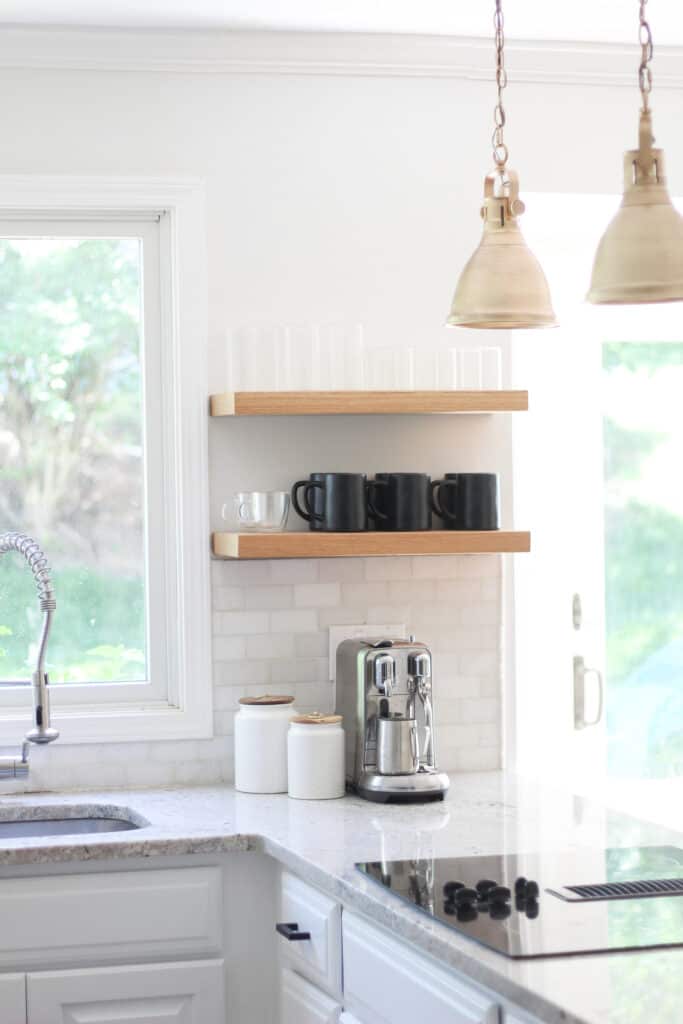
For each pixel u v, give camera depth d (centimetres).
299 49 378
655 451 436
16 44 364
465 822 319
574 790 430
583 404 432
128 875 313
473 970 208
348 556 365
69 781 370
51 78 370
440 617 389
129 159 374
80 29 364
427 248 390
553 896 245
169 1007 315
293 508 380
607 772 432
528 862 274
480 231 392
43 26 362
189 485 374
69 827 354
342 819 325
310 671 381
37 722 350
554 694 431
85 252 384
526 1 354
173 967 314
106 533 386
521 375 431
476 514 369
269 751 359
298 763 351
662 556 436
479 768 391
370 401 361
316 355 367
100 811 353
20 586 382
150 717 372
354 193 386
